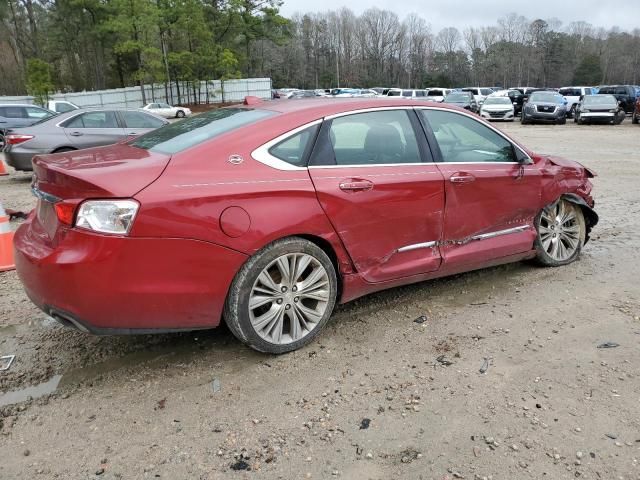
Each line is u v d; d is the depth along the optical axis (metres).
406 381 2.98
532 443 2.46
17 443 2.51
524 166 4.26
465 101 29.03
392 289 4.31
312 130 3.27
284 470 2.31
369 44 114.25
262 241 2.96
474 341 3.44
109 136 10.08
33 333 3.64
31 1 59.44
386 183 3.42
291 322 3.25
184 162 2.89
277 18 63.31
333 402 2.79
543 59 116.44
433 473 2.29
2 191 9.33
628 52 117.25
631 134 19.36
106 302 2.66
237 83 57.88
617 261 5.00
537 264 4.79
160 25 45.97
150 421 2.66
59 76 60.94
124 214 2.61
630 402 2.76
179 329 2.92
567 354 3.26
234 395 2.87
